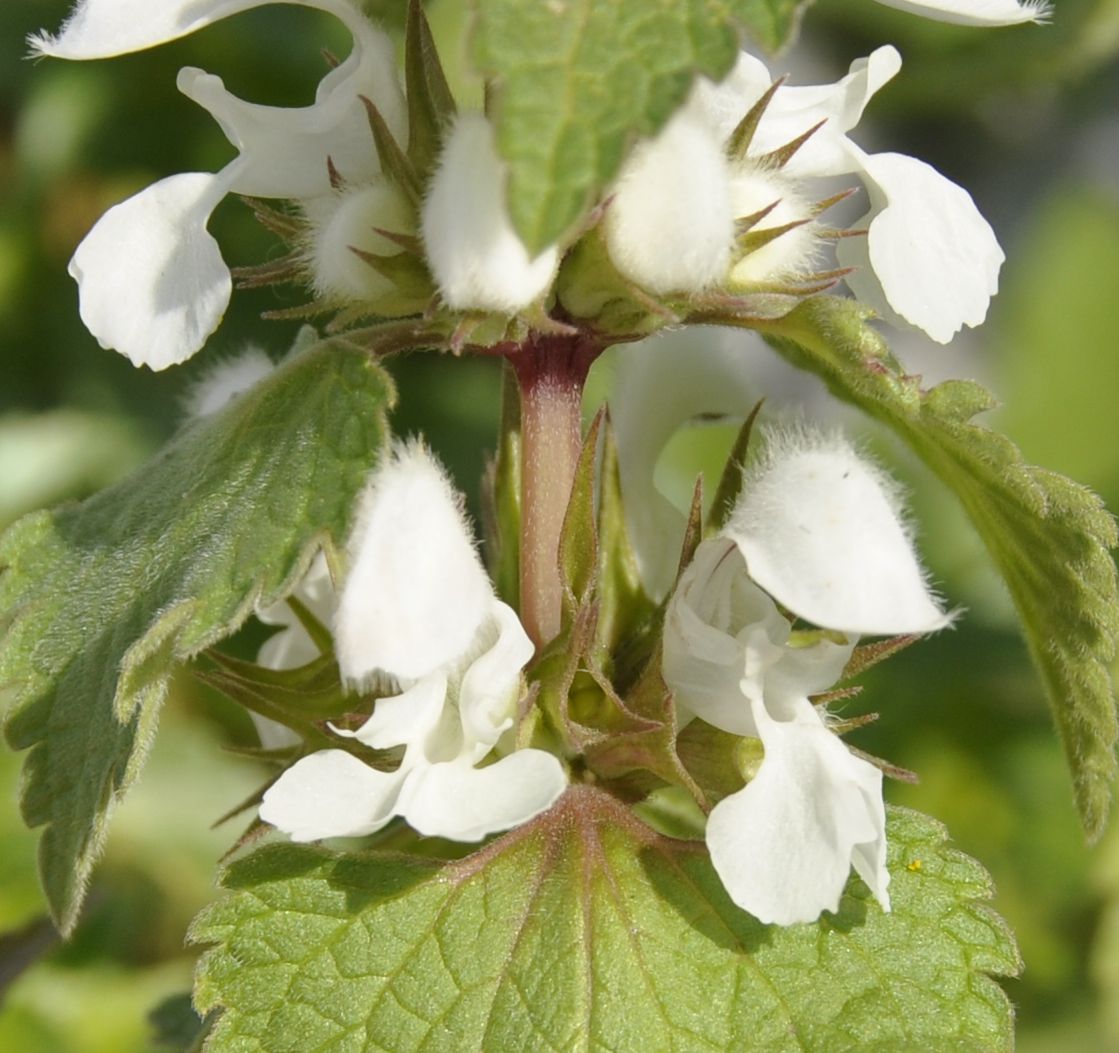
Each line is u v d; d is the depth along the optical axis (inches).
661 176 7.7
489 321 7.7
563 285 7.9
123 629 7.8
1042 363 14.6
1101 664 8.0
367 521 7.7
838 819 7.8
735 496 8.4
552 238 6.9
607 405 8.4
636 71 7.0
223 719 11.9
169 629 7.6
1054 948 12.1
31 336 13.8
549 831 8.1
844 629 7.7
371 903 8.0
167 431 13.3
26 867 10.5
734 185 8.0
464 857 8.1
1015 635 12.8
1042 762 12.6
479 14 7.0
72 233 14.0
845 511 7.8
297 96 13.9
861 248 8.2
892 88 15.2
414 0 7.9
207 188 8.0
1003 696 12.8
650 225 7.7
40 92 13.8
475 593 7.8
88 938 10.7
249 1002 7.9
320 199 8.0
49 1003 10.5
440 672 7.9
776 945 8.0
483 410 13.1
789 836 7.8
